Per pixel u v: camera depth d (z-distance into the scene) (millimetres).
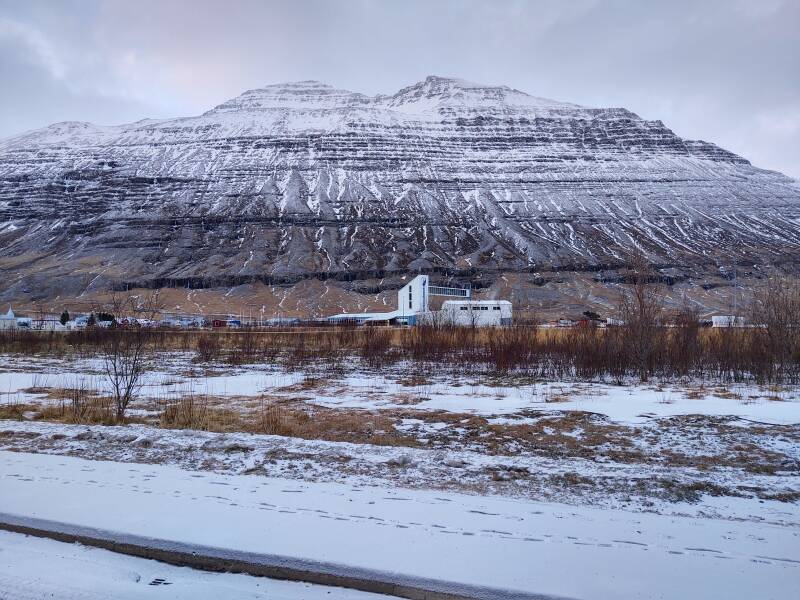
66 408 13305
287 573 4844
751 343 22203
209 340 37500
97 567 4984
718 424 11383
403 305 90250
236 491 6770
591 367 21547
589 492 7070
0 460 8156
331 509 6148
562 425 11570
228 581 4781
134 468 7789
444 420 12203
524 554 5020
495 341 27938
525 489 7160
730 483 7586
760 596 4309
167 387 18125
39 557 5184
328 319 99562
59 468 7730
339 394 16562
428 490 7047
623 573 4672
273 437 9828
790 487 7465
